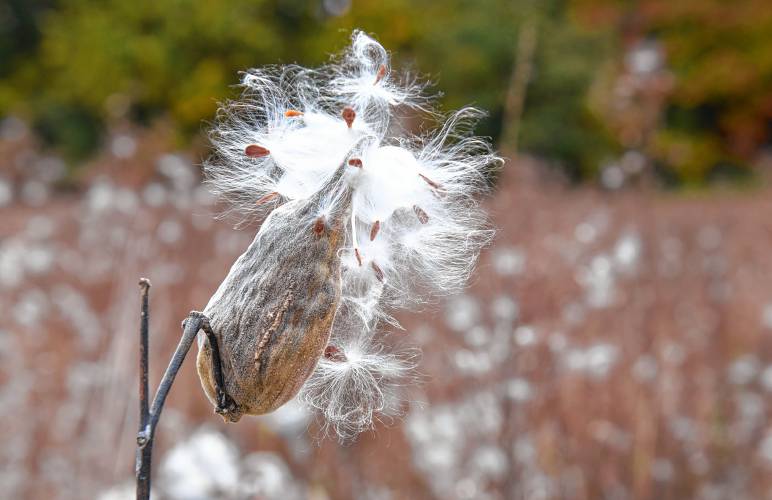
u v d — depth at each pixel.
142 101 21.55
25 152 14.97
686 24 26.28
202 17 21.48
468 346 4.66
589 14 22.16
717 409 5.92
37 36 27.95
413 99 1.79
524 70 4.50
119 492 3.78
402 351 2.04
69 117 24.61
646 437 4.90
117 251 8.17
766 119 26.73
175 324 6.59
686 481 5.23
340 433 1.73
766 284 9.88
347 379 1.70
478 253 1.77
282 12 21.66
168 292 6.90
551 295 4.93
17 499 5.45
